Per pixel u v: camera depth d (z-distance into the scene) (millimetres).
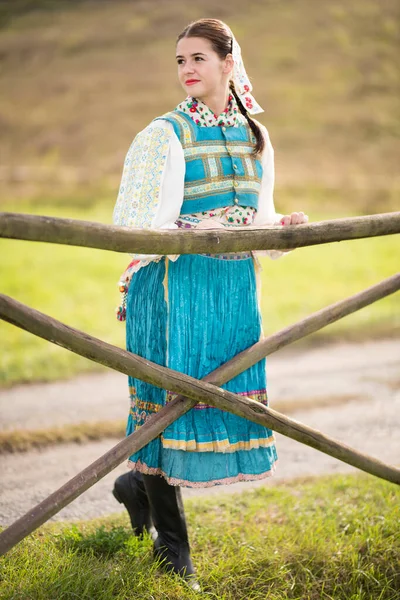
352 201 27594
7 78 41031
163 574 4863
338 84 39312
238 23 46062
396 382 10273
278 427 4559
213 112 4688
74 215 24969
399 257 18969
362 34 44469
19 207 25562
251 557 5230
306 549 5336
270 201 5055
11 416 8539
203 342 4613
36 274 16078
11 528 3807
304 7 47625
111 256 18281
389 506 6039
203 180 4586
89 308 13523
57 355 10938
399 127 35688
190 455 4598
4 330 12117
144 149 4473
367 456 4844
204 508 6141
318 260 18312
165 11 47656
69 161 32438
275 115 36219
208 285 4621
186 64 4586
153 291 4656
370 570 5113
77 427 8188
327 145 33500
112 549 5191
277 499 6297
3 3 50875
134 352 4820
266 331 12141
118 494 5387
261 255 5012
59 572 4770
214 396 4355
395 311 14031
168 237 3934
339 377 10461
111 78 40344
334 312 4848
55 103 37906
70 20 47969
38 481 6887
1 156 32281
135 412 4801
